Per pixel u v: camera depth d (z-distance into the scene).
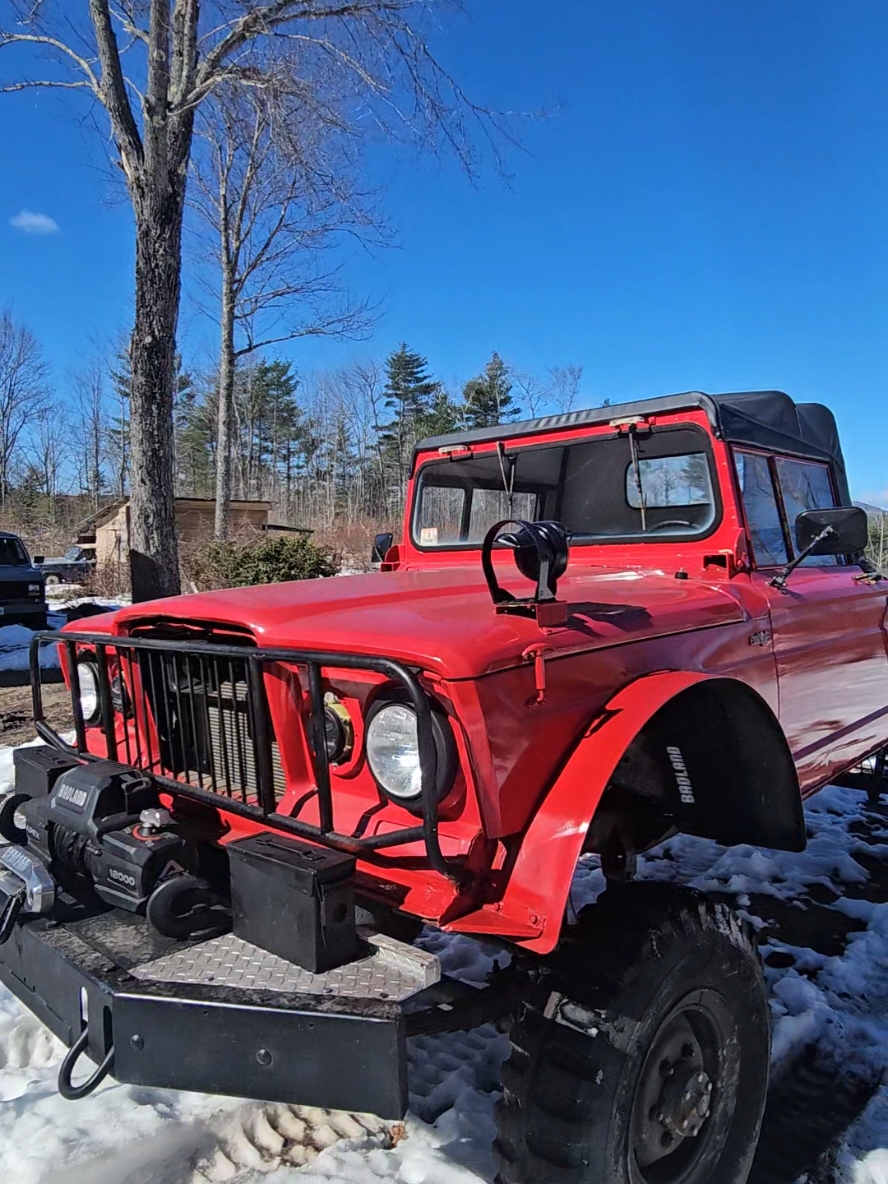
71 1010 1.92
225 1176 2.27
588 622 2.24
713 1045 2.13
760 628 2.91
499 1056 2.79
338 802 2.10
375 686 1.96
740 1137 2.21
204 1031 1.73
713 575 3.02
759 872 4.24
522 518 3.75
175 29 9.51
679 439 3.23
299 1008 1.68
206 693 2.36
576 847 1.80
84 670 2.88
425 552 4.16
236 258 22.73
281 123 10.54
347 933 1.83
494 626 2.01
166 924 1.98
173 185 9.48
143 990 1.78
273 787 2.21
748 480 3.23
